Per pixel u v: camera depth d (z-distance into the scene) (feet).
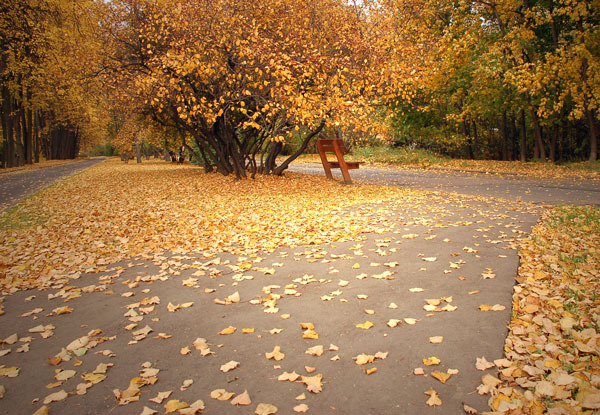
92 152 296.92
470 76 70.79
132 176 72.79
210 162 81.05
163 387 8.73
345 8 46.85
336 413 7.63
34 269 18.08
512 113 82.84
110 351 10.32
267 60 38.78
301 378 8.85
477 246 18.67
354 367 9.15
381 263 16.75
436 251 18.10
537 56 59.82
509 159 82.99
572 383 8.00
